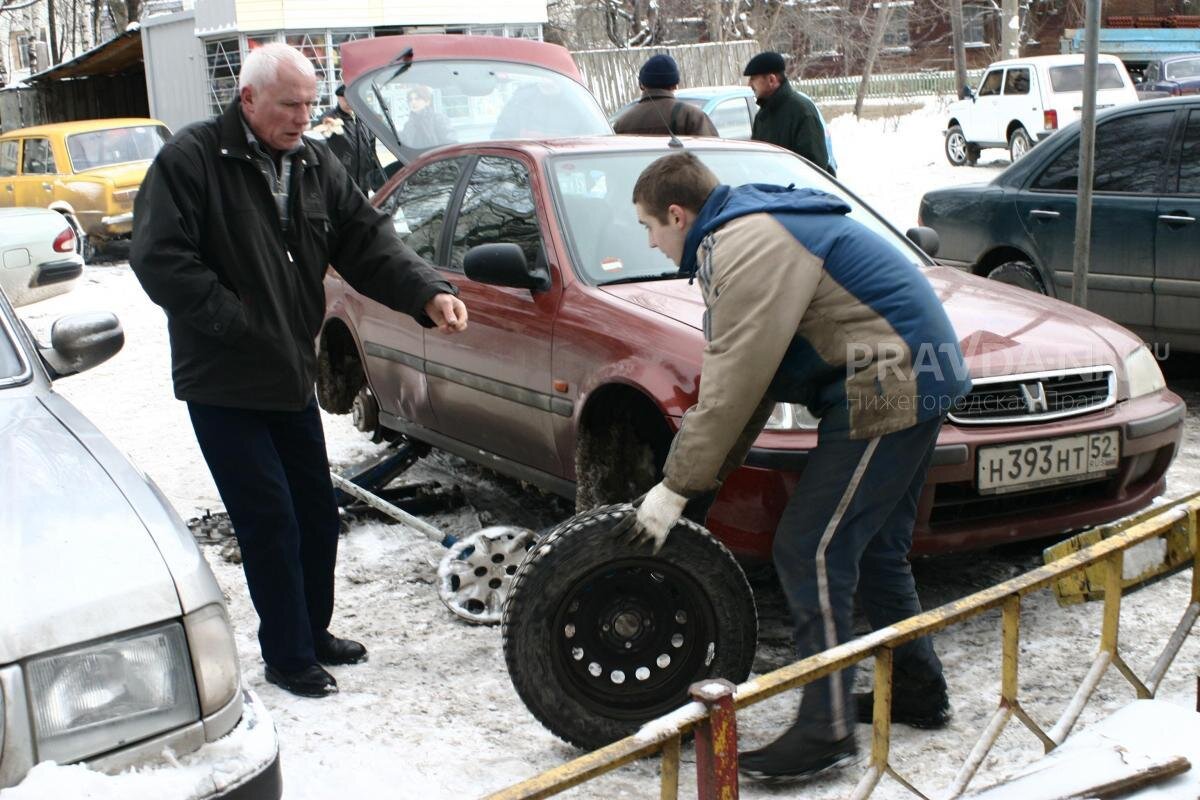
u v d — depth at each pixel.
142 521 2.55
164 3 22.05
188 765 2.34
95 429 3.00
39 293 10.27
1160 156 6.59
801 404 3.25
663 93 7.88
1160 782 2.71
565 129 8.57
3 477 2.64
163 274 3.39
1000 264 7.54
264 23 18.62
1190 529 3.15
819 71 36.66
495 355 4.73
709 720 2.11
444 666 3.96
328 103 18.95
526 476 4.79
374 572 4.79
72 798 2.14
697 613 3.38
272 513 3.65
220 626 2.45
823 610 3.13
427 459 6.29
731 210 3.05
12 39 48.09
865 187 17.80
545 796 1.95
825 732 3.11
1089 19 6.08
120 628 2.30
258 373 3.58
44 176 15.79
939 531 3.82
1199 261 6.29
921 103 31.73
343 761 3.31
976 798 2.70
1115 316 6.77
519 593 3.25
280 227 3.60
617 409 4.29
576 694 3.33
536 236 4.71
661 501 3.10
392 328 5.46
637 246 4.66
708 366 3.01
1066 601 3.48
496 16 20.06
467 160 5.39
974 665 3.84
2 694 2.16
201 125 3.51
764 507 3.67
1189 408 6.81
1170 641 3.17
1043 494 4.01
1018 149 20.78
